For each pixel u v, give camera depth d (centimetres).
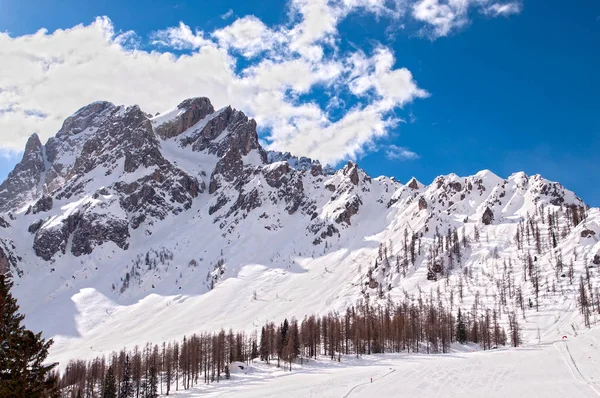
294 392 12094
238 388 15538
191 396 15962
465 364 13150
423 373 12431
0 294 4853
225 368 19050
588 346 13450
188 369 18562
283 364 19175
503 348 17938
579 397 8400
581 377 10088
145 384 17712
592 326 19300
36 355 4991
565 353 12900
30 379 4875
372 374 13375
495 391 9612
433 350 19575
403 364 15750
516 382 10269
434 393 10094
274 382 15638
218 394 14412
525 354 13650
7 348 4784
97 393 19950
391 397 10194
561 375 10475
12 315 5003
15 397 4662
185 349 19850
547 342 17612
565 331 19838
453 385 10662
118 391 18588
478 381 10769
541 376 10606
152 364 19838
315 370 17338
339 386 12138
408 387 10975
